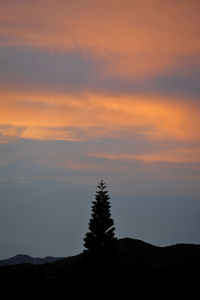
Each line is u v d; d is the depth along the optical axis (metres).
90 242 59.66
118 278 57.62
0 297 50.59
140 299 53.38
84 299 53.47
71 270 59.88
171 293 53.91
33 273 58.47
